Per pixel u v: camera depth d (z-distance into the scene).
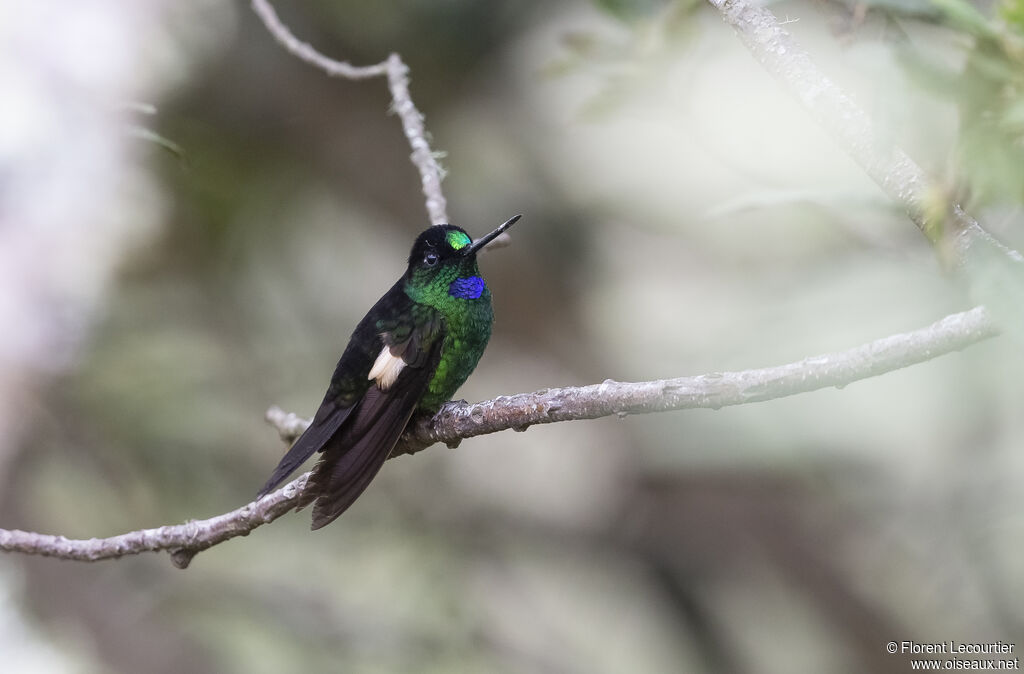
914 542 9.63
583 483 12.44
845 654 11.45
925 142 4.29
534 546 12.52
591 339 11.92
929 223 3.45
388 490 12.38
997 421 8.23
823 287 7.77
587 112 5.98
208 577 12.28
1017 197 3.65
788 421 8.72
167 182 11.75
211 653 11.90
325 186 12.45
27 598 12.26
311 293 12.83
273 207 12.46
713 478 11.36
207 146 11.96
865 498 9.49
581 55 5.83
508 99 11.80
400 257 13.02
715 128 6.79
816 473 9.40
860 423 8.53
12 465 11.48
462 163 12.08
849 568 11.25
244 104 11.98
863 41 4.93
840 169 7.22
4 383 11.28
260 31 11.74
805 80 3.67
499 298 12.23
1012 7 3.85
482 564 12.50
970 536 9.04
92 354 11.73
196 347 12.33
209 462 12.12
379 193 12.36
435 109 12.00
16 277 11.17
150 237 11.80
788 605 11.91
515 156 12.00
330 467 5.46
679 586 12.23
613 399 4.28
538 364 12.37
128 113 11.03
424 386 5.92
